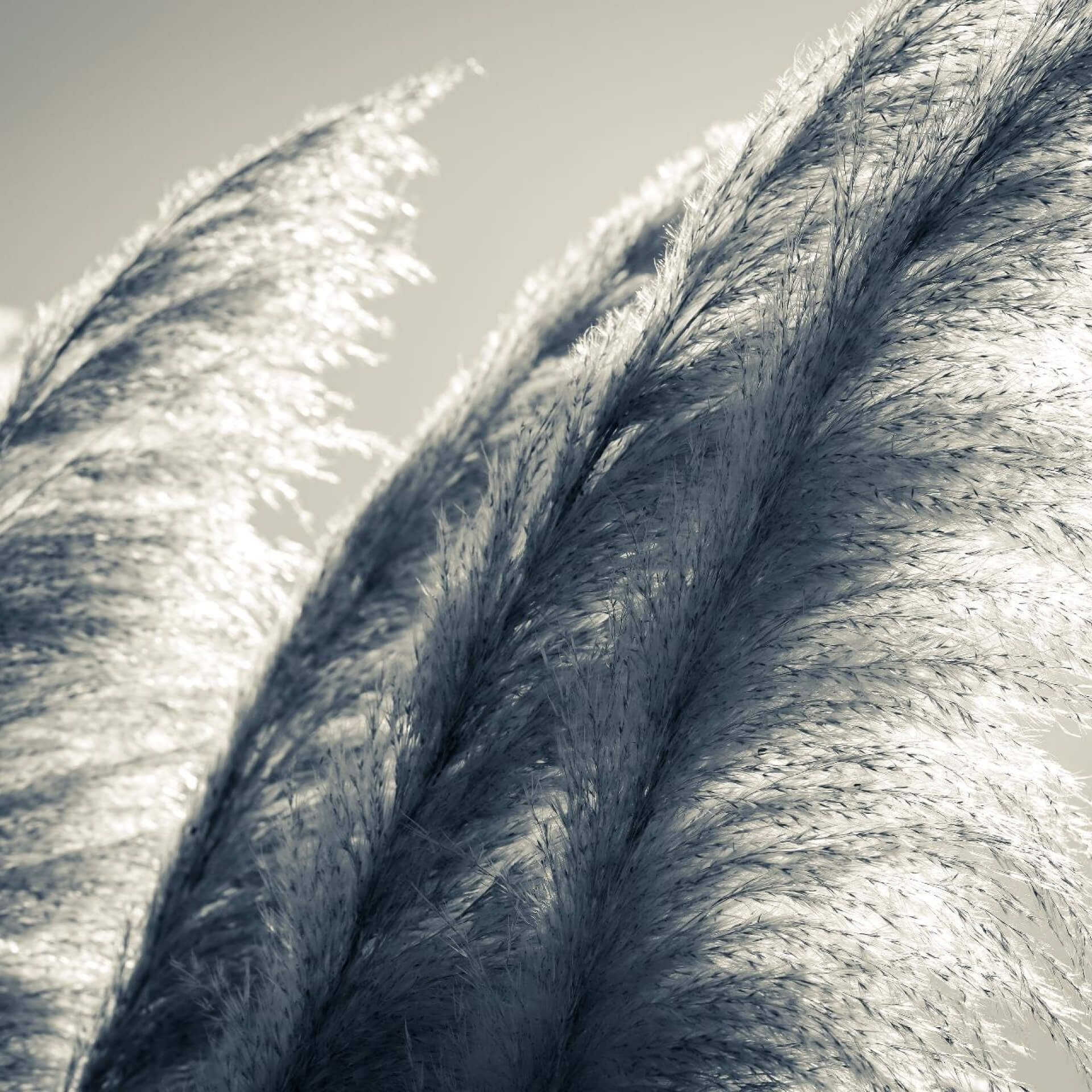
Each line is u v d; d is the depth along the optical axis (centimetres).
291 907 124
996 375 121
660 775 119
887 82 126
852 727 120
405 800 125
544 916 120
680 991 118
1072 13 121
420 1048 122
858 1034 119
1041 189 120
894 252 121
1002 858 120
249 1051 123
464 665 126
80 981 151
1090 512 120
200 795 144
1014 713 121
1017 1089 121
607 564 125
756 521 120
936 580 120
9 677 151
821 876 119
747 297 127
